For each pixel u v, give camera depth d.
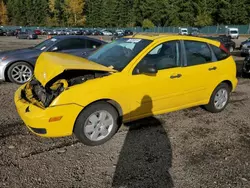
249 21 69.19
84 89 3.67
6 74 7.38
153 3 76.00
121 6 85.56
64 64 3.76
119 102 3.97
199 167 3.46
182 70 4.60
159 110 4.50
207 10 72.06
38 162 3.46
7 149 3.75
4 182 3.03
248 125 4.90
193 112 5.47
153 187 3.05
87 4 88.50
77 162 3.50
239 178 3.25
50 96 3.64
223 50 5.44
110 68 4.06
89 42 8.44
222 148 3.99
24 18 86.44
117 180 3.16
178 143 4.10
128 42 4.68
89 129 3.83
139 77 4.11
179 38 4.69
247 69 9.34
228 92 5.57
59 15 86.62
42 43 8.34
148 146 3.97
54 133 3.59
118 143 4.04
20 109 3.82
